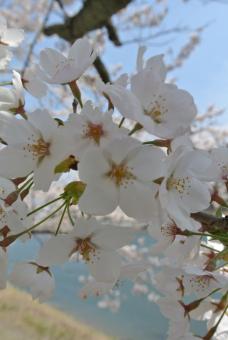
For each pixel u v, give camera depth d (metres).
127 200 0.15
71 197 0.17
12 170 0.16
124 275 0.19
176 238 0.20
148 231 0.19
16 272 0.19
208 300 0.21
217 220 0.19
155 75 0.15
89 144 0.15
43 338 1.37
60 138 0.15
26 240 0.18
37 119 0.16
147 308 1.59
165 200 0.14
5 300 1.59
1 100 0.19
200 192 0.16
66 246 0.17
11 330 1.38
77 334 1.47
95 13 0.66
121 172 0.15
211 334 0.20
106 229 0.16
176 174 0.16
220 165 0.20
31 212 0.17
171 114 0.15
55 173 0.16
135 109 0.14
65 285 1.79
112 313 1.61
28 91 0.21
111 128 0.15
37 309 1.61
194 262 0.23
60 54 0.18
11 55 0.21
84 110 0.15
